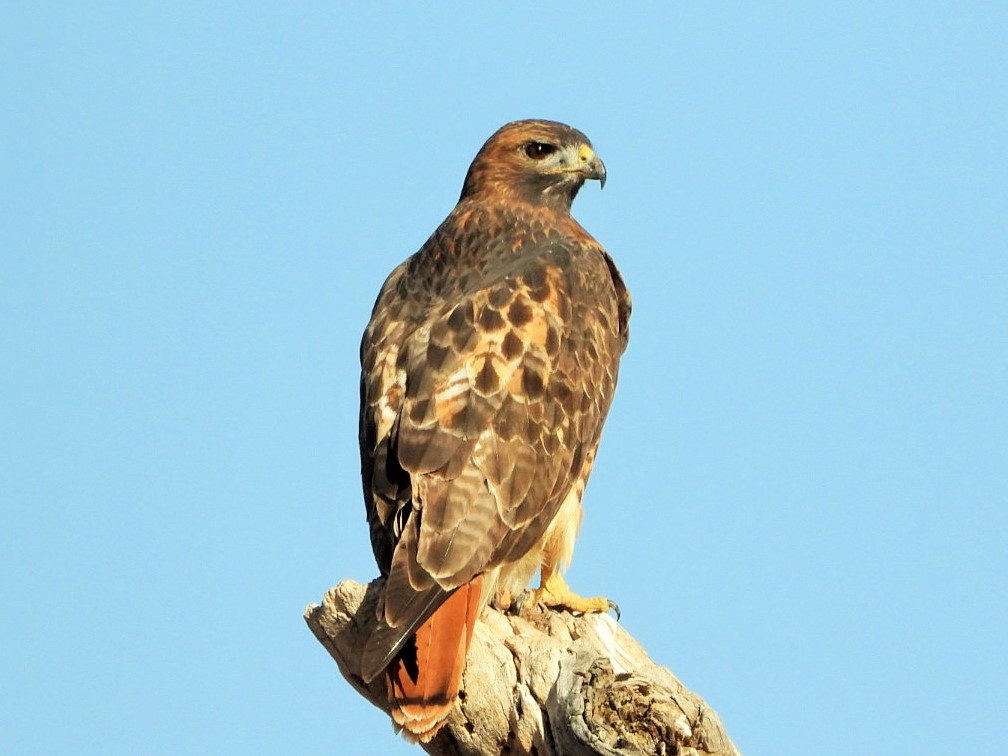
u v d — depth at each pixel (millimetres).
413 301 14219
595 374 13844
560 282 13984
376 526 12461
